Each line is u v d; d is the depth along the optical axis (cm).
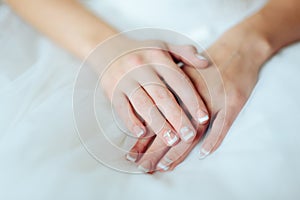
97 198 41
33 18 52
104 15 55
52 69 50
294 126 44
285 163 42
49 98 47
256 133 44
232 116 46
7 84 48
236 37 52
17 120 45
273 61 51
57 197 41
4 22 54
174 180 43
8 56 51
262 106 46
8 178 42
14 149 43
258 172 42
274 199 41
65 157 43
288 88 47
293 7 55
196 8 54
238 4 55
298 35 53
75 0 54
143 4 54
